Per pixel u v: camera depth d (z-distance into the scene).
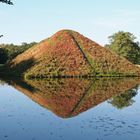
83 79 76.62
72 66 91.75
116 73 92.44
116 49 133.62
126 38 134.00
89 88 50.25
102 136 20.03
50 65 90.25
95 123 23.75
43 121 24.45
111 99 36.94
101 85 56.41
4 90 46.12
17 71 91.12
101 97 38.84
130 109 29.98
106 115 26.98
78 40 108.56
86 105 32.50
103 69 93.31
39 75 83.81
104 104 33.12
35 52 102.31
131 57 133.50
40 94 41.66
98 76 89.44
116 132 20.94
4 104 32.88
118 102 34.53
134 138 19.52
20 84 57.62
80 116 26.55
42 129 21.80
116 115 26.95
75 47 102.81
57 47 102.00
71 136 20.06
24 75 85.31
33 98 37.62
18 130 21.48
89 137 19.81
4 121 24.39
